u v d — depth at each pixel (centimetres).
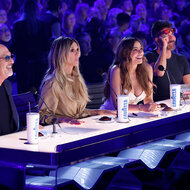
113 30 1230
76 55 689
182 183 641
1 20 1058
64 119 620
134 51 762
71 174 514
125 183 559
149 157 581
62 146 432
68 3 1188
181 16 1423
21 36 1058
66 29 1183
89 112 714
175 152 628
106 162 547
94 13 1225
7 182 461
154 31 904
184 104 759
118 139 519
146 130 568
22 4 1075
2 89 595
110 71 782
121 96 588
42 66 1092
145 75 789
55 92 674
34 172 443
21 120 665
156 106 693
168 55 927
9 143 476
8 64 572
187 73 952
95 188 538
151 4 1396
